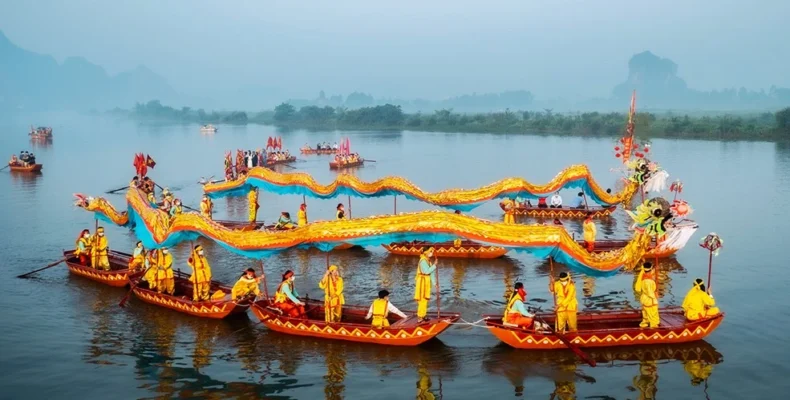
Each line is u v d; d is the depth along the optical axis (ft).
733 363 50.72
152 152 289.74
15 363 53.01
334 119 593.01
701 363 50.75
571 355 52.54
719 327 58.70
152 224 67.00
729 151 240.73
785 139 286.87
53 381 49.62
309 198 149.38
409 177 184.24
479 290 71.82
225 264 85.56
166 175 197.36
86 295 71.67
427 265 54.95
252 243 59.67
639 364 50.65
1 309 66.90
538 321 55.06
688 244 93.61
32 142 363.76
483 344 55.36
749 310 63.52
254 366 51.78
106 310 66.28
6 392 47.70
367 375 49.65
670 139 307.37
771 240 94.53
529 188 96.07
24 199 144.56
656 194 142.31
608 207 117.19
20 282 77.10
